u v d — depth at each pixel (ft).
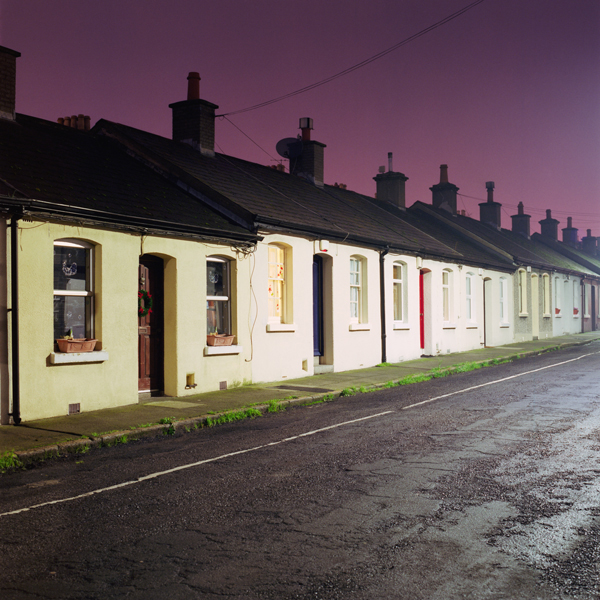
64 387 31.91
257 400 37.24
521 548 14.14
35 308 30.55
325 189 74.23
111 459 23.85
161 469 22.00
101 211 33.09
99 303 34.14
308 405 37.60
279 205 52.31
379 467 21.47
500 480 19.44
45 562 13.73
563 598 11.80
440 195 107.55
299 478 20.31
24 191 31.04
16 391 29.45
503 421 29.43
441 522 15.87
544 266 104.42
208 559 13.79
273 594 12.07
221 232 40.88
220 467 22.07
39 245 30.81
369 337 59.31
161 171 48.19
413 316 67.41
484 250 93.97
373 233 61.21
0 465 22.34
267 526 15.84
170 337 39.06
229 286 43.70
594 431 26.55
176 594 12.12
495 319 88.84
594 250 186.70
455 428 28.07
